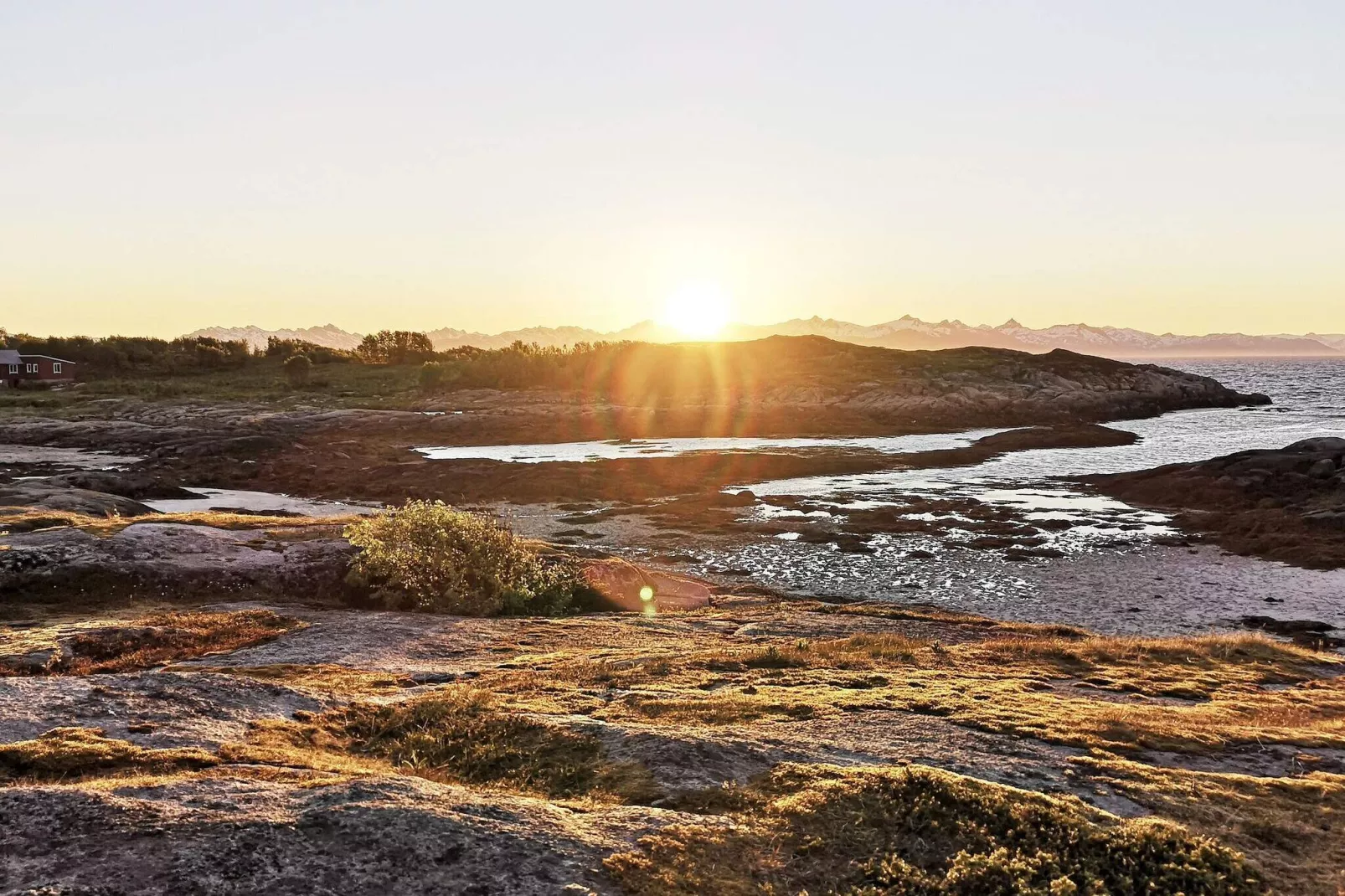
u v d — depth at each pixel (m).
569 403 131.38
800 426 114.88
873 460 79.75
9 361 138.50
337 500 62.38
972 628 27.53
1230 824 10.47
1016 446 91.69
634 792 10.19
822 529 50.53
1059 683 18.86
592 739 11.96
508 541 29.83
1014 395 136.88
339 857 7.86
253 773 9.88
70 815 8.22
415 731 12.66
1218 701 18.09
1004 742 12.97
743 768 11.04
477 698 14.24
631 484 66.00
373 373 164.00
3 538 27.59
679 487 65.56
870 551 45.06
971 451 87.75
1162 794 11.20
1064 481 67.62
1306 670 22.52
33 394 128.25
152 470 72.06
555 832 8.69
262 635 21.08
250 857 7.72
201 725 11.71
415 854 7.97
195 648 19.66
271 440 85.44
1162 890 8.65
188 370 165.25
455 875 7.73
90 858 7.52
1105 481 65.12
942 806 9.75
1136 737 13.84
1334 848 10.09
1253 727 15.45
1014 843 9.19
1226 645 24.39
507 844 8.31
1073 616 33.66
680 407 127.69
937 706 15.00
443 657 19.73
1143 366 175.25
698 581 34.72
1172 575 39.69
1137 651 22.97
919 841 9.18
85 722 11.32
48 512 34.03
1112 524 50.94
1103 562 42.28
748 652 20.25
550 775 10.94
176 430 90.69
